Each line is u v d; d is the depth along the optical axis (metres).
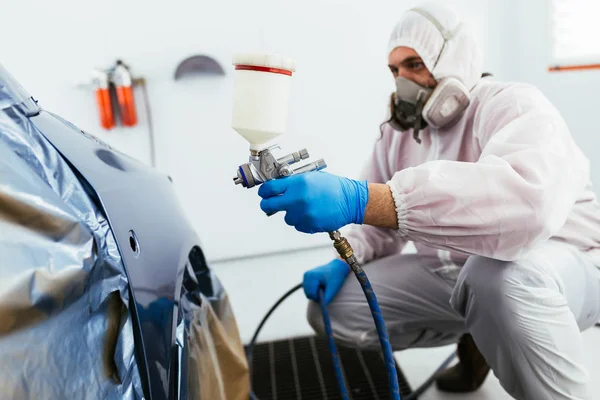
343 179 0.97
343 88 2.75
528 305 1.00
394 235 1.59
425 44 1.19
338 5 2.66
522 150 0.98
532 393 1.05
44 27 2.54
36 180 0.56
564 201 0.97
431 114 1.23
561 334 1.00
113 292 0.60
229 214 2.84
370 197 0.98
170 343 0.68
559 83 2.54
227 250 2.88
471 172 0.95
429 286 1.39
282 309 2.20
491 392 1.46
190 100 2.69
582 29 2.41
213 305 1.11
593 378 1.47
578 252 1.16
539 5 2.61
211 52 2.66
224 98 2.70
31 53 2.55
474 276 1.08
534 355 1.02
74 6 2.54
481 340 1.14
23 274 0.50
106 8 2.55
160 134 2.72
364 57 2.73
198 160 2.77
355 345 1.43
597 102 2.31
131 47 2.61
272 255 2.89
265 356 1.78
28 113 0.63
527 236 0.95
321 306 1.35
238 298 2.34
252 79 0.79
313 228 0.92
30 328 0.50
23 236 0.52
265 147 0.88
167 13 2.60
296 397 1.50
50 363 0.51
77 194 0.60
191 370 0.79
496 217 0.94
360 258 1.52
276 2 2.63
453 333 1.45
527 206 0.93
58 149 0.63
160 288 0.69
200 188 2.80
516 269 1.02
